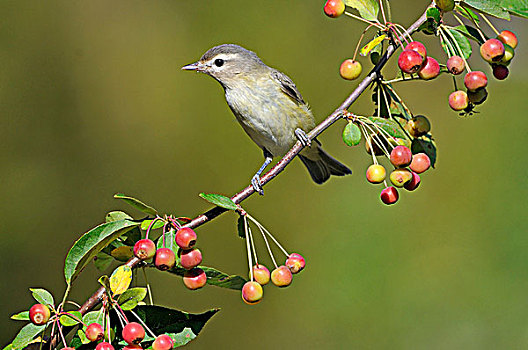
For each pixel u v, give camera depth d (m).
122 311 4.30
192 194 12.54
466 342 10.24
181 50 13.66
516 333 10.15
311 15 13.93
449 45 5.11
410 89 13.12
